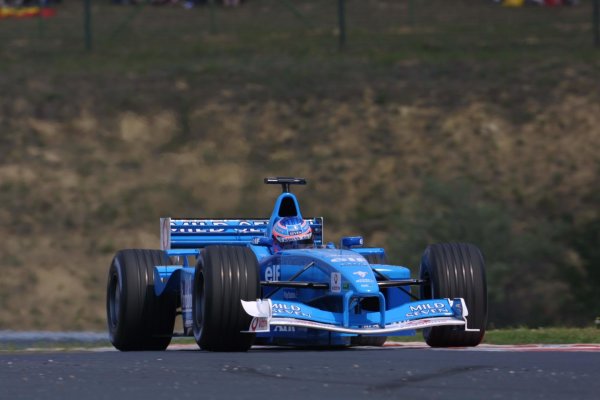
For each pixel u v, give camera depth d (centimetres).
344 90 14400
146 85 14675
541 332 4147
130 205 11331
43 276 9638
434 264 3519
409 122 13475
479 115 13600
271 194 11694
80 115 13725
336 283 3309
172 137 13262
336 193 11688
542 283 9156
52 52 16825
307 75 14950
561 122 13375
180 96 14312
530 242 9275
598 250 9750
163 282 3909
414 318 3334
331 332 3481
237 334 3319
